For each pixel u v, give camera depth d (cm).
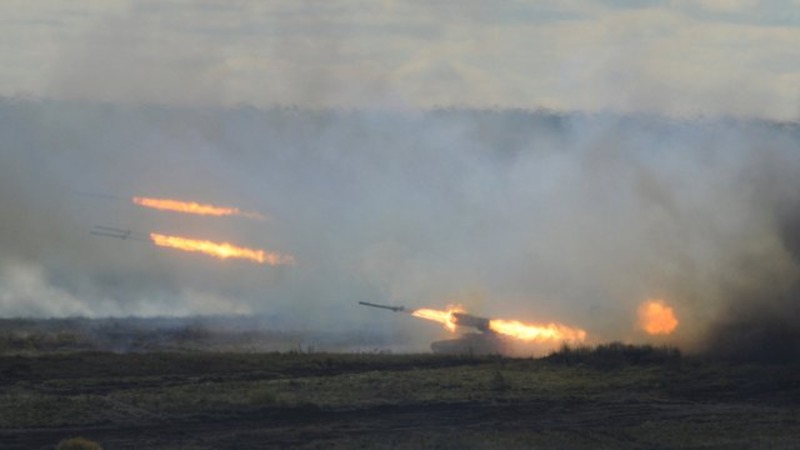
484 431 13038
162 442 12606
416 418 13688
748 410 14188
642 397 14762
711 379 15675
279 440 12694
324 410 13950
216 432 13050
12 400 14175
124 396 14388
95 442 12500
